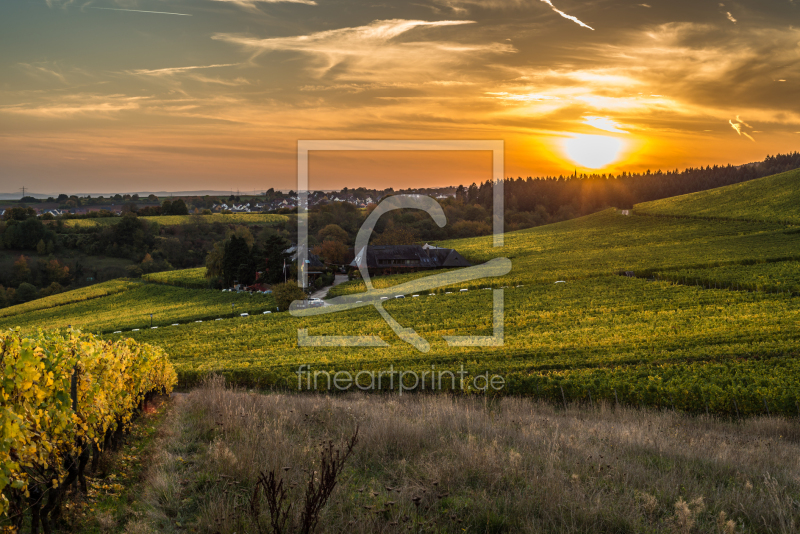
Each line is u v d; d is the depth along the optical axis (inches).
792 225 3038.9
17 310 2869.1
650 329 1238.9
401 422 369.1
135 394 463.5
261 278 2561.5
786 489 279.6
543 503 237.6
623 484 270.4
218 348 1376.7
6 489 222.5
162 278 3184.1
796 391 674.2
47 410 249.3
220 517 218.2
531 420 471.8
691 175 7199.8
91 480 297.0
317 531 206.5
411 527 216.2
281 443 315.9
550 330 1347.2
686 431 491.8
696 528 222.4
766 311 1341.0
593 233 3708.2
